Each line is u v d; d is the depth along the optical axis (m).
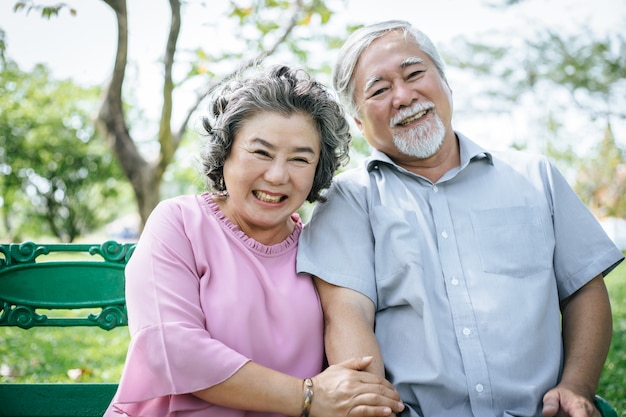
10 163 24.53
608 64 14.45
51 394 2.37
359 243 2.33
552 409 2.04
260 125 2.10
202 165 2.25
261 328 2.09
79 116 25.33
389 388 1.99
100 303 2.44
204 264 2.13
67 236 29.02
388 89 2.46
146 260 2.09
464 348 2.20
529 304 2.23
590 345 2.25
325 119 2.19
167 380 1.93
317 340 2.18
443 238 2.34
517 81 15.05
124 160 7.28
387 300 2.31
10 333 5.42
